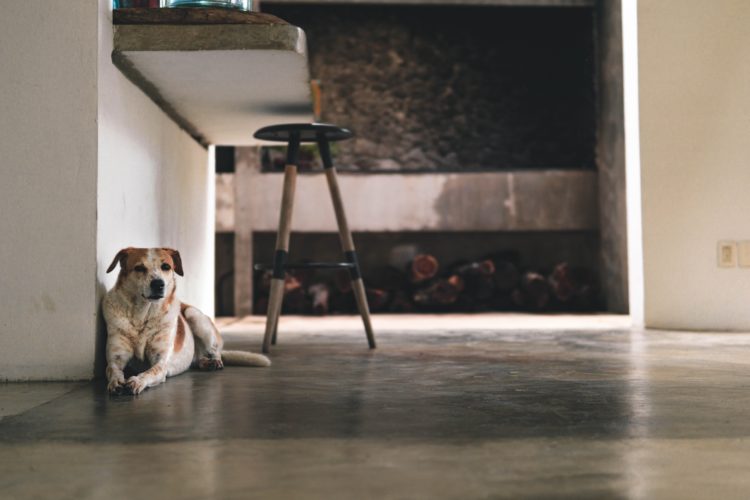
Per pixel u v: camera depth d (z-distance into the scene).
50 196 2.96
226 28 3.22
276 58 3.34
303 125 4.07
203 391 2.59
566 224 8.35
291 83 3.82
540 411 2.17
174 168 4.56
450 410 2.20
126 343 2.82
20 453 1.67
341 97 9.05
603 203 8.20
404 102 9.09
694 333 5.00
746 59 5.10
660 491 1.35
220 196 8.13
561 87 9.07
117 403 2.36
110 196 3.16
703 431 1.88
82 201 2.97
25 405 2.34
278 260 4.08
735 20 5.12
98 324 2.99
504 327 5.89
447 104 9.12
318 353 3.95
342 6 8.88
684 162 5.27
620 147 7.73
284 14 8.99
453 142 9.09
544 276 8.42
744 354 3.72
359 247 8.90
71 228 2.96
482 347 4.22
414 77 9.12
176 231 4.62
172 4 3.45
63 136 2.97
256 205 8.13
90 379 2.95
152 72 3.49
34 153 2.96
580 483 1.40
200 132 5.23
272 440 1.79
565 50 9.05
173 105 4.23
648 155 5.40
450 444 1.74
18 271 2.96
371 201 8.20
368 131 9.05
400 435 1.84
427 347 4.25
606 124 8.08
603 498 1.31
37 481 1.44
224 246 8.51
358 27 9.09
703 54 5.20
